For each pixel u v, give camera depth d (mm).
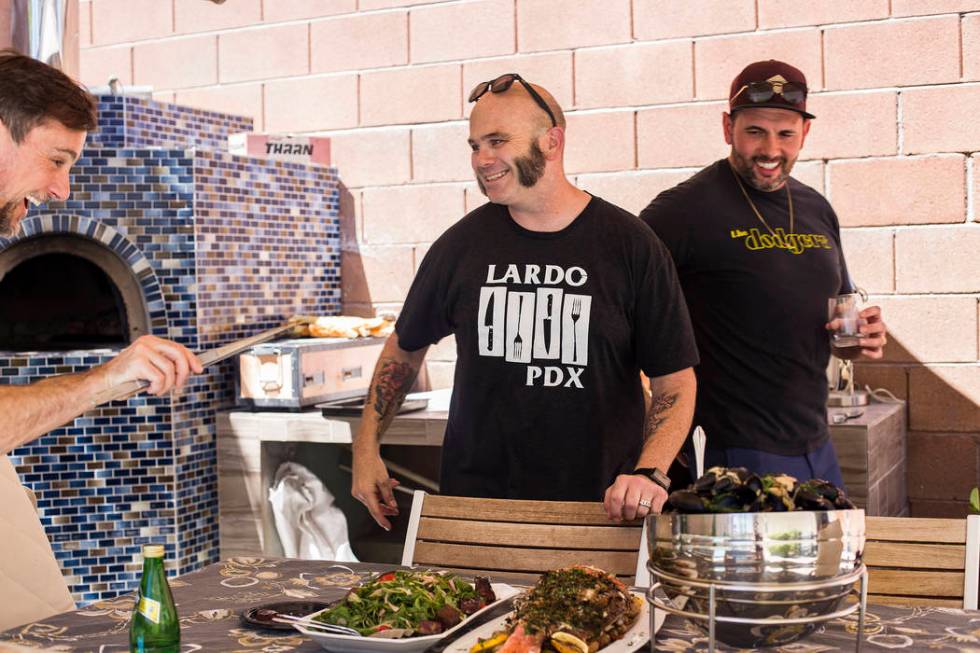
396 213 4566
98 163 3916
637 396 2549
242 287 4164
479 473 2543
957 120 3811
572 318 2449
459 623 1588
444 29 4449
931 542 1897
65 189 2068
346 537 4059
